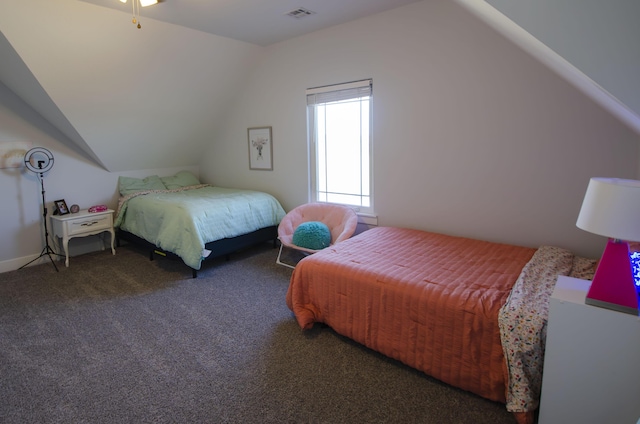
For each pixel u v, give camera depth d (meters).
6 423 1.72
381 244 2.84
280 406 1.81
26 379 2.04
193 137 4.95
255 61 4.38
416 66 3.13
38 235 3.96
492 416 1.73
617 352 1.36
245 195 4.22
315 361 2.17
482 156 2.90
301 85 4.00
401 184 3.41
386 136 3.43
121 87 3.68
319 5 3.03
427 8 3.00
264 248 4.41
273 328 2.55
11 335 2.50
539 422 1.55
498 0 1.29
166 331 2.52
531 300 1.77
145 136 4.40
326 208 3.83
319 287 2.43
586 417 1.46
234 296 3.07
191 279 3.45
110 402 1.85
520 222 2.80
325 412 1.77
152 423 1.71
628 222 1.25
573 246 2.60
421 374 2.04
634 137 2.29
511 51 2.66
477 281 2.07
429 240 2.94
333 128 3.90
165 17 3.21
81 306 2.92
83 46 3.12
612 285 1.36
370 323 2.17
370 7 3.12
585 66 1.25
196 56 3.86
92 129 3.87
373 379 2.00
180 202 3.80
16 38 2.80
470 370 1.81
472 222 3.03
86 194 4.34
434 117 3.10
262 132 4.52
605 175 2.42
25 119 3.79
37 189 3.92
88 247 4.36
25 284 3.38
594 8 1.17
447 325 1.86
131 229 4.16
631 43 1.16
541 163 2.65
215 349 2.30
